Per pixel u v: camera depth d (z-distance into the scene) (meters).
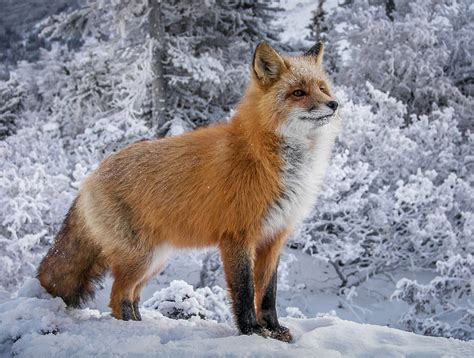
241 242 4.03
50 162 11.48
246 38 16.31
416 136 11.48
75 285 4.71
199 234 4.34
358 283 11.05
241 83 15.25
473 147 11.95
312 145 4.18
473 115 14.51
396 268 11.45
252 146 4.01
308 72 4.29
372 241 11.21
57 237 4.90
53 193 9.95
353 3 18.66
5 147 12.82
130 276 4.54
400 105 11.52
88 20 14.76
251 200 3.96
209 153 4.20
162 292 5.64
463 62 16.58
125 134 12.73
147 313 4.98
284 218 4.14
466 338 8.45
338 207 9.87
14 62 28.66
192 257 10.01
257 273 4.31
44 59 23.70
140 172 4.48
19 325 3.76
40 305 4.21
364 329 3.94
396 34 15.49
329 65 20.09
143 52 13.66
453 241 9.76
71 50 22.47
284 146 4.07
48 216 10.02
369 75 15.96
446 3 16.78
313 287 10.84
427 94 15.24
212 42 15.72
